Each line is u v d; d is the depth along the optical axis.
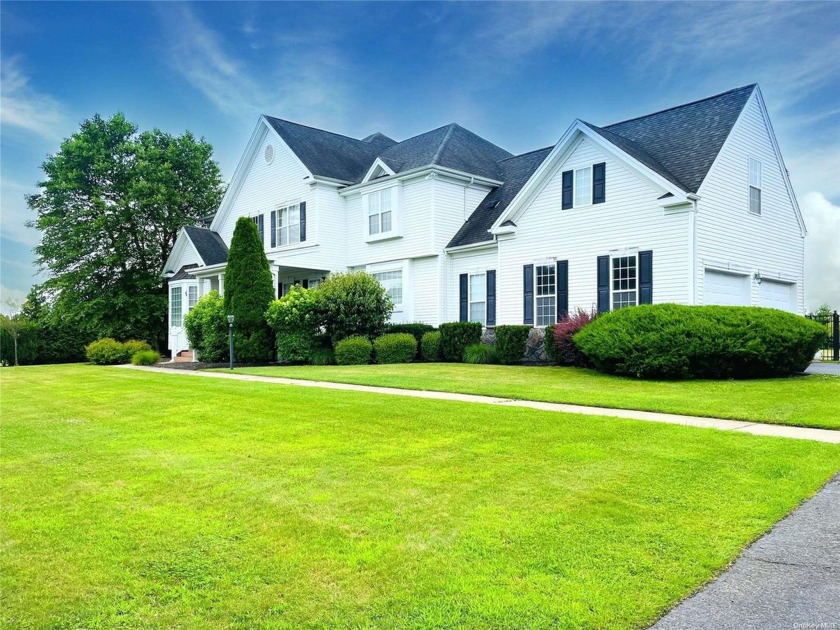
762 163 17.92
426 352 19.88
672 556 3.67
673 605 3.11
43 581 3.46
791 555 3.71
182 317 26.77
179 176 32.91
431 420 7.90
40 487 5.24
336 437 7.04
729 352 12.08
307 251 24.17
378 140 29.08
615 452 6.07
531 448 6.29
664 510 4.43
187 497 4.90
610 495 4.75
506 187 22.95
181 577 3.48
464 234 21.66
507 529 4.09
